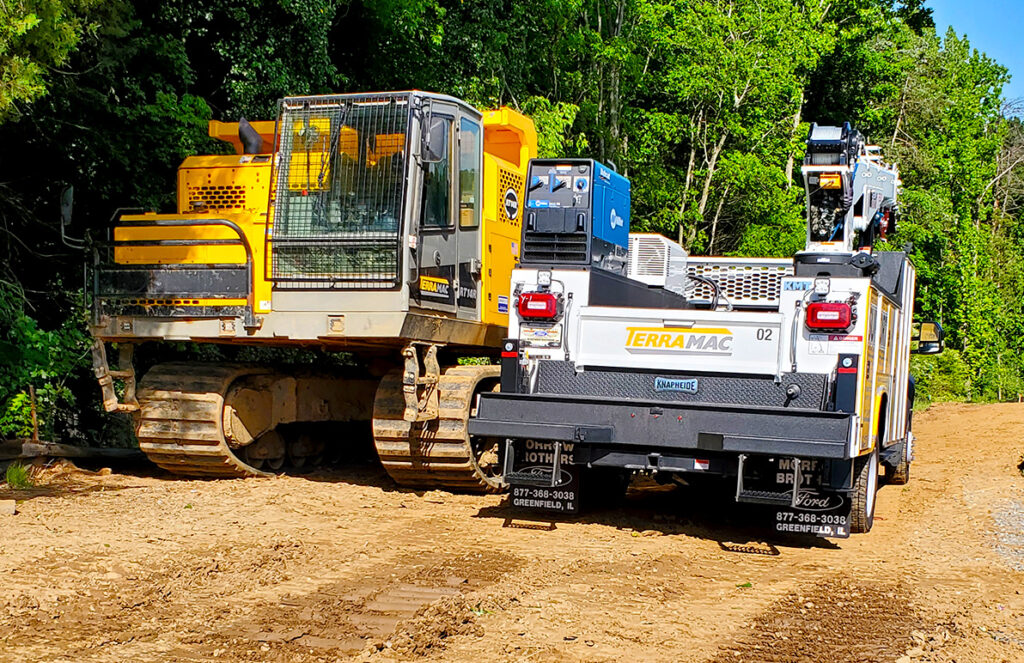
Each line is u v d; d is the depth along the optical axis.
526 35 26.67
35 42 10.12
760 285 10.77
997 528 9.53
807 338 8.25
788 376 8.28
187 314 10.16
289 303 9.79
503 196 11.59
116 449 12.53
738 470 8.07
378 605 6.25
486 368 10.80
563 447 8.77
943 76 43.84
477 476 10.43
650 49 31.19
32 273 15.55
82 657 5.14
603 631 5.84
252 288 10.02
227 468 10.90
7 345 12.17
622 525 9.19
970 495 11.50
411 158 9.58
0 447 11.21
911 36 43.53
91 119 15.45
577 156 29.08
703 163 33.22
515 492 9.21
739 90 31.67
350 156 9.72
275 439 11.87
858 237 11.50
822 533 8.45
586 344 8.77
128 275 10.37
